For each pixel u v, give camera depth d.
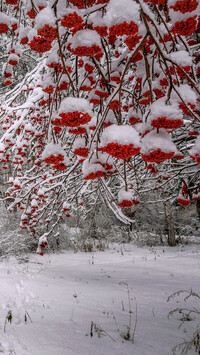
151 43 1.70
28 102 4.28
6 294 4.11
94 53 1.43
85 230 12.65
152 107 1.25
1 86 7.70
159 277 6.54
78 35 1.40
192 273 6.89
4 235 8.77
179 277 6.50
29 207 5.52
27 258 8.89
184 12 1.22
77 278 6.06
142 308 3.88
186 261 8.62
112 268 8.00
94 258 10.38
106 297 4.37
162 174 5.33
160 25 1.68
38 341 2.46
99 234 13.74
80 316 3.31
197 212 14.98
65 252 11.50
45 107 4.24
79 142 1.92
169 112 1.21
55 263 9.21
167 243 13.50
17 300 3.84
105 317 3.34
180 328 3.04
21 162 4.79
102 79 1.93
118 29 1.22
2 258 8.67
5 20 1.68
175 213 14.70
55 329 2.81
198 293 4.82
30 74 4.50
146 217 13.91
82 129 1.76
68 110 1.40
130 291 4.88
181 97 1.36
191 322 3.29
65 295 4.31
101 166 1.87
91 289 4.86
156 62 1.81
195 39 2.42
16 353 2.21
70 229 13.17
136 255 10.86
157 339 2.67
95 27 1.39
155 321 3.30
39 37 1.45
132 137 1.28
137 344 2.52
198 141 1.44
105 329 2.88
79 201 5.50
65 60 1.77
